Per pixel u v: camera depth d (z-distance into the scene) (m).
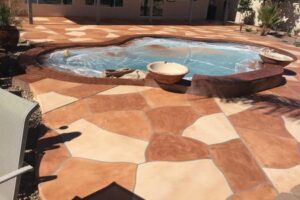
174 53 13.78
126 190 4.23
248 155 5.36
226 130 6.19
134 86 8.07
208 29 20.84
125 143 5.40
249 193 4.39
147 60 12.33
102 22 19.31
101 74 9.88
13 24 10.85
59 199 3.96
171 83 7.85
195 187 4.42
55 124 5.87
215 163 5.03
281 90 9.05
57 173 4.47
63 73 8.53
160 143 5.48
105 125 5.96
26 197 4.03
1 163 2.85
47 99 6.90
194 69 11.95
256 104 7.68
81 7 20.36
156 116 6.50
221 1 26.78
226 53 14.54
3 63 8.34
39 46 11.59
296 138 6.13
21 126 2.61
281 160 5.30
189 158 5.10
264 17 19.86
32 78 8.00
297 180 4.79
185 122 6.36
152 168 4.75
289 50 15.70
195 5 24.81
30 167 2.70
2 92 2.83
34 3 18.88
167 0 23.38
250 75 8.64
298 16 21.38
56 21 18.11
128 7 21.73
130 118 6.32
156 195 4.19
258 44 15.96
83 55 11.83
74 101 6.91
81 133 5.61
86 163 4.76
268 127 6.48
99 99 7.13
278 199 4.24
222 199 4.23
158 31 18.02
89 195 4.07
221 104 7.45
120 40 14.10
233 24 24.83
